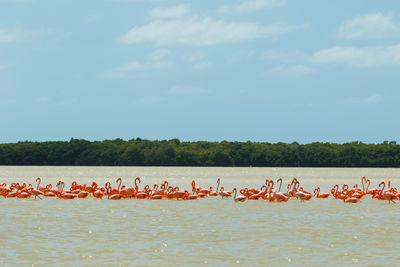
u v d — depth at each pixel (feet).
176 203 190.08
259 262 102.06
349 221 149.07
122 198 205.05
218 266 99.04
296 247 114.11
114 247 113.50
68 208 173.58
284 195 197.16
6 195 207.72
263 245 116.16
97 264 99.81
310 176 481.87
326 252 109.81
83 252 108.78
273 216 157.99
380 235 127.44
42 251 109.29
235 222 145.79
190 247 113.91
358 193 207.21
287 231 132.26
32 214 158.71
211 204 187.62
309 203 192.95
